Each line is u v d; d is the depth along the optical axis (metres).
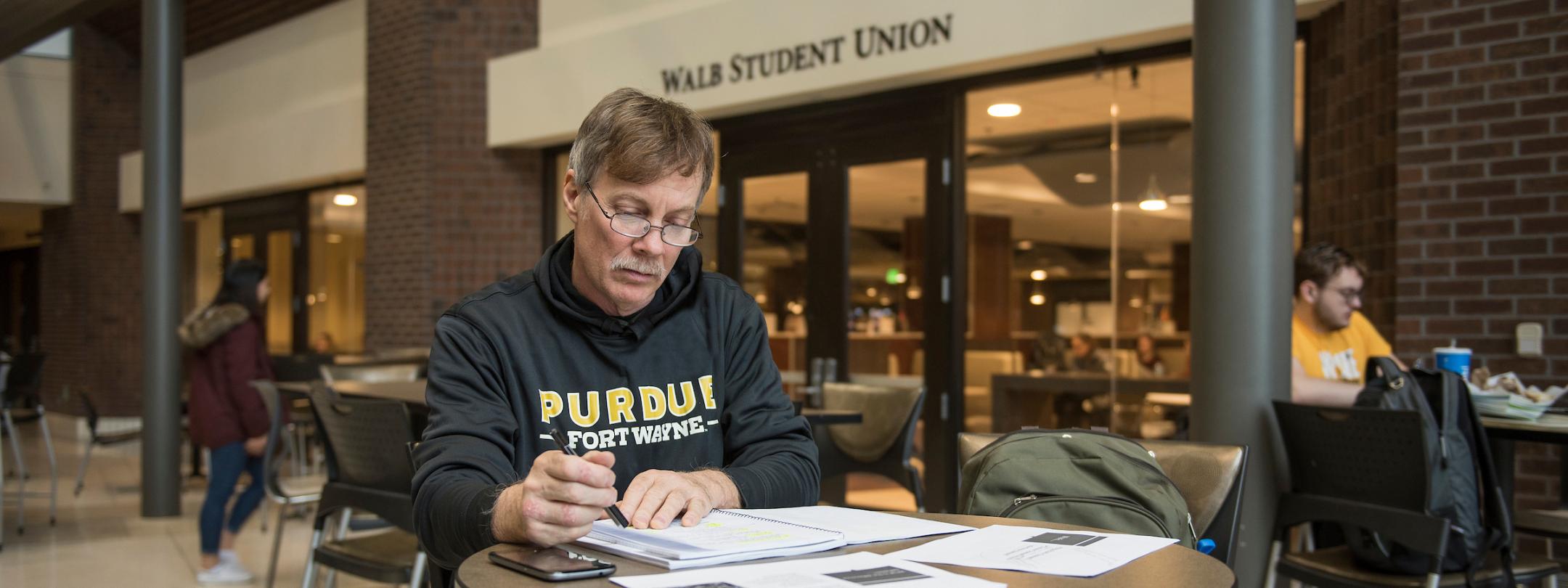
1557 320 3.92
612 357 1.70
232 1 10.24
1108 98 5.39
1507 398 3.02
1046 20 5.07
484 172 8.10
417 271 8.15
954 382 5.79
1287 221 3.14
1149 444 2.21
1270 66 3.09
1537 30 3.97
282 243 10.56
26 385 7.68
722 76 6.44
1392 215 4.39
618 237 1.56
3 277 17.62
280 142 9.93
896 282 6.09
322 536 3.32
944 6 5.43
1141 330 5.34
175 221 6.75
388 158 8.42
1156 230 5.27
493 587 1.09
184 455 9.98
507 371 1.65
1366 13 4.52
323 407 3.28
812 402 6.45
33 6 6.35
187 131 11.49
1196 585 1.12
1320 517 2.92
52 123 12.46
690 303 1.82
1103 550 1.28
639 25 6.93
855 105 6.20
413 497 1.49
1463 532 2.67
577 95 7.31
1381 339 4.16
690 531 1.33
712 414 1.77
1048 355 5.66
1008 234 5.73
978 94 5.78
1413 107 4.23
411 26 8.21
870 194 6.22
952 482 5.80
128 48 12.64
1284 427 3.04
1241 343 3.11
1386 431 2.74
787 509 1.53
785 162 6.66
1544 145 3.96
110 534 6.13
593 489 1.20
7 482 8.25
